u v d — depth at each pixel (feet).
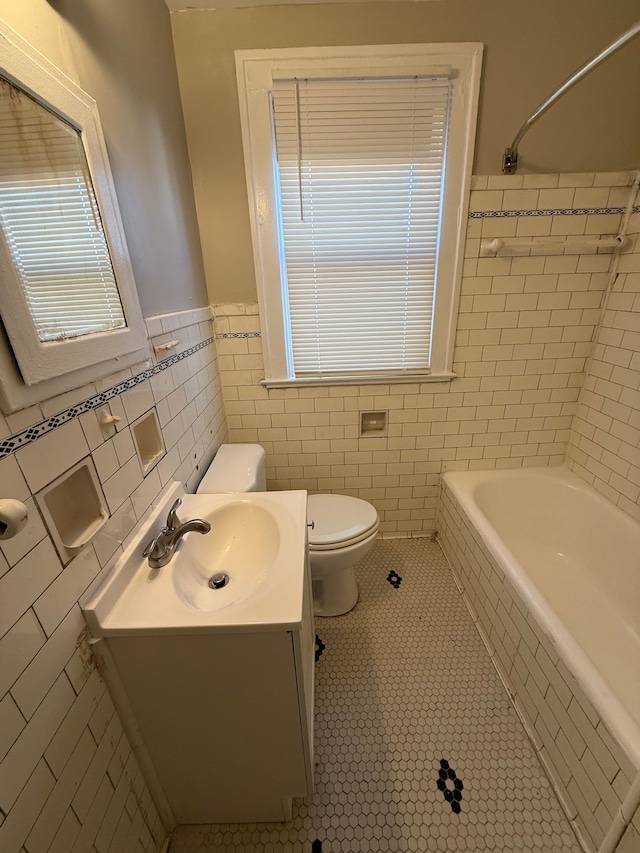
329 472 6.58
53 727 2.09
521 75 4.53
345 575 5.33
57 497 2.40
